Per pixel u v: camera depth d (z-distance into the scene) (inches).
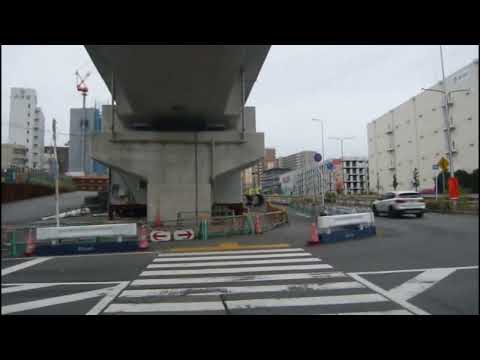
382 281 292.4
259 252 459.5
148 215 816.3
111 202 1138.7
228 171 844.0
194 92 719.1
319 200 1348.4
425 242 491.5
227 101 808.3
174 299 253.6
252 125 1018.1
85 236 503.8
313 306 230.4
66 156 3206.2
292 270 344.2
